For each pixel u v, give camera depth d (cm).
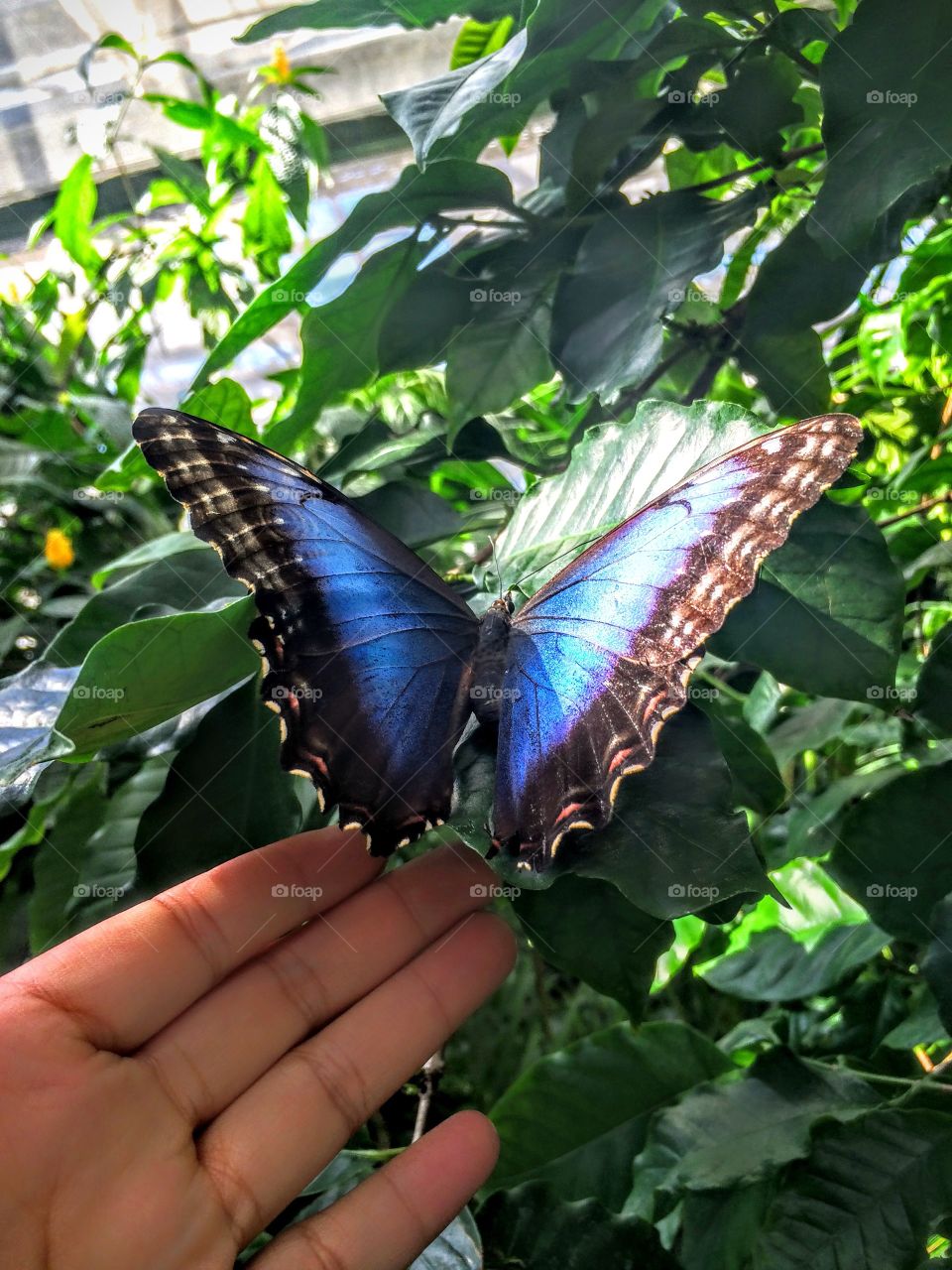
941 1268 20
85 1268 15
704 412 17
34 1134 15
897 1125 19
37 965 17
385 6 21
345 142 41
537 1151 23
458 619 18
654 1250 20
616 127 19
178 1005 17
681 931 26
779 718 25
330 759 16
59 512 39
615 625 16
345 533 18
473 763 17
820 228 17
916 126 16
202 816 18
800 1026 27
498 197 19
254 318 19
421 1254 19
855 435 14
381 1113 34
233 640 16
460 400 21
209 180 37
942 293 25
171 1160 16
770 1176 20
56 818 20
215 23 41
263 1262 16
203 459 16
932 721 17
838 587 17
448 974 19
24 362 40
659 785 15
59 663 19
